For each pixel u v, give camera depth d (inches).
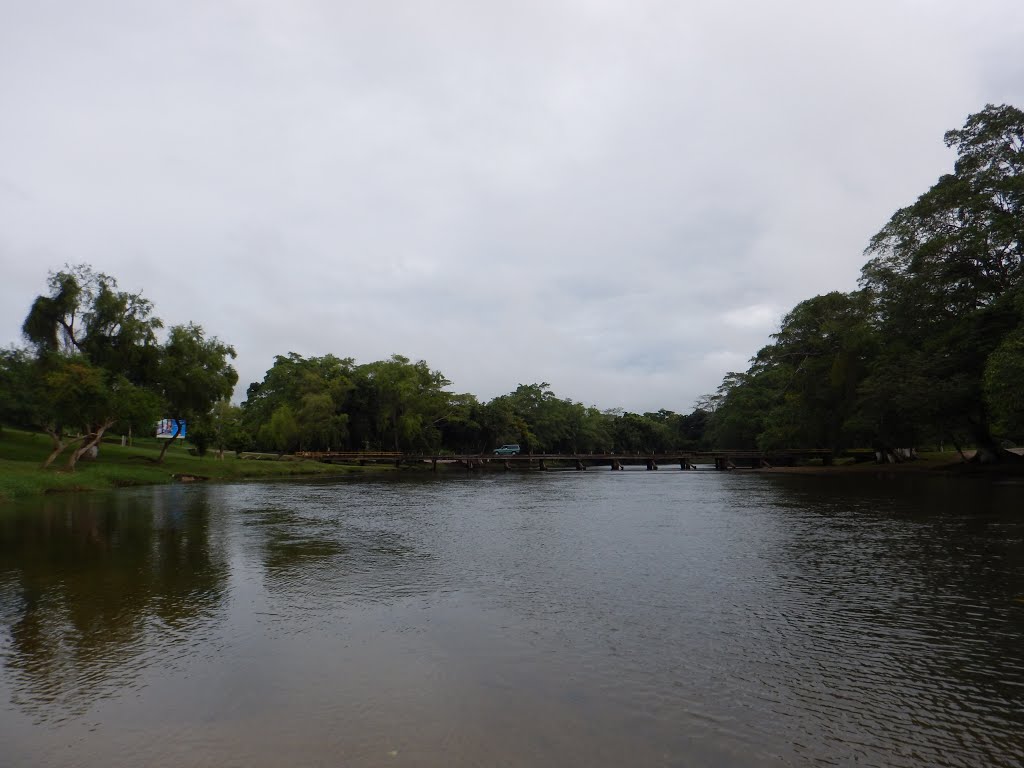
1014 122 1529.3
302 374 3481.8
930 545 561.6
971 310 1654.8
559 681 247.6
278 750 193.8
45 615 358.6
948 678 248.7
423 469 3334.2
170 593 409.7
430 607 363.9
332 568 488.1
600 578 438.0
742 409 3772.1
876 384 1797.5
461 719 213.5
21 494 1219.9
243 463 2421.3
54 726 214.5
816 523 733.3
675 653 279.6
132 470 1768.0
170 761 188.4
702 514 862.5
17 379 1952.5
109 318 1883.6
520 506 1037.2
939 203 1663.4
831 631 310.7
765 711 218.5
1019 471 1600.6
